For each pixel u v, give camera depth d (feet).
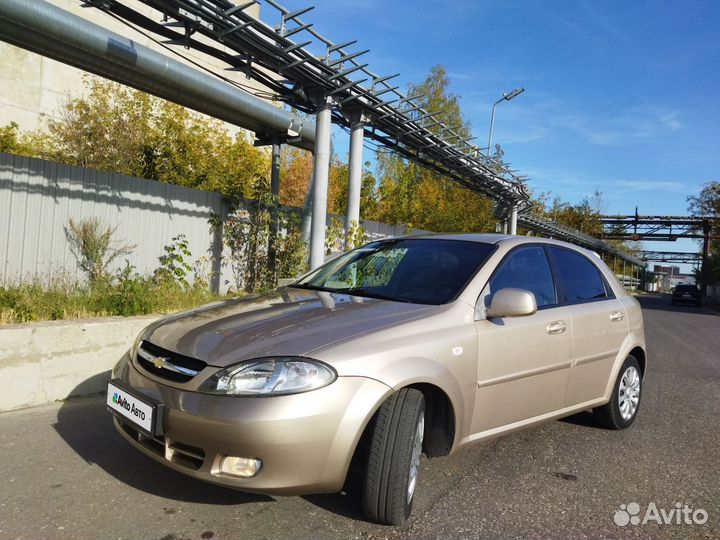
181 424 8.45
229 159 46.32
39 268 24.52
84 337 15.89
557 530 9.66
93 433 13.16
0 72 54.65
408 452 8.99
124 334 16.92
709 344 39.75
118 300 19.81
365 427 8.89
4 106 55.06
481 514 10.09
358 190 33.35
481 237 13.47
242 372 8.40
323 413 8.27
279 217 36.94
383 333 9.49
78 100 45.24
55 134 43.57
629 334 15.48
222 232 33.42
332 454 8.33
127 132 40.19
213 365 8.64
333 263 14.78
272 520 9.37
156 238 29.58
